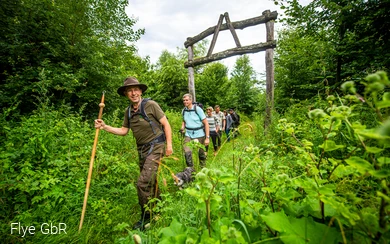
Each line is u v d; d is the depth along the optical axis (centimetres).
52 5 577
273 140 295
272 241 89
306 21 346
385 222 67
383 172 61
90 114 619
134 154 404
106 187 285
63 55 577
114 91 661
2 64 514
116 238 195
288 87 647
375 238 68
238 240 79
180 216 176
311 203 105
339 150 169
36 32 562
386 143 52
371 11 276
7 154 244
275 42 462
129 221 227
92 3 655
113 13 729
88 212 228
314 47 380
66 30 602
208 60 582
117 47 755
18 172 249
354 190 110
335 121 85
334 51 333
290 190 107
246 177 184
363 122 180
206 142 369
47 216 211
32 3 542
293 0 333
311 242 79
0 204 210
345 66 372
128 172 320
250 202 116
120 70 682
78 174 268
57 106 487
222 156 383
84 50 580
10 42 519
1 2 502
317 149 182
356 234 78
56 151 288
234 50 529
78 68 606
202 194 91
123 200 264
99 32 722
